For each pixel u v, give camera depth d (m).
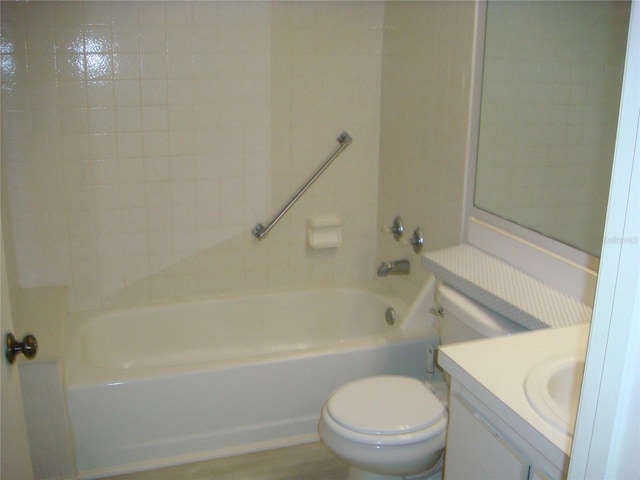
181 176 2.92
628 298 0.67
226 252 3.07
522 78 2.06
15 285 2.71
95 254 2.90
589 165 1.79
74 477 2.35
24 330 2.43
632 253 0.66
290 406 2.55
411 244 2.85
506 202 2.19
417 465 1.93
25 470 1.46
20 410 1.45
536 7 1.98
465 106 2.36
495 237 2.22
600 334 0.72
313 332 3.22
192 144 2.90
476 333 1.91
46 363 2.22
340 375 2.57
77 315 2.87
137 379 2.35
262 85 2.92
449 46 2.45
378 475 2.04
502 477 1.27
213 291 3.10
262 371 2.47
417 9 2.69
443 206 2.58
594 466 0.75
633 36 0.65
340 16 2.96
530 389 1.29
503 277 2.01
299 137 3.04
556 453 1.11
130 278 2.97
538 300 1.81
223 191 2.99
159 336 2.99
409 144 2.84
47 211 2.79
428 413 1.97
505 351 1.47
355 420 1.93
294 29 2.90
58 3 2.60
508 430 1.28
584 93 1.81
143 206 2.90
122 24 2.69
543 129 1.99
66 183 2.78
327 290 3.20
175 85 2.81
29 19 2.58
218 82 2.86
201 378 2.41
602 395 0.72
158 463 2.43
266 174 3.03
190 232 3.00
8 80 2.61
